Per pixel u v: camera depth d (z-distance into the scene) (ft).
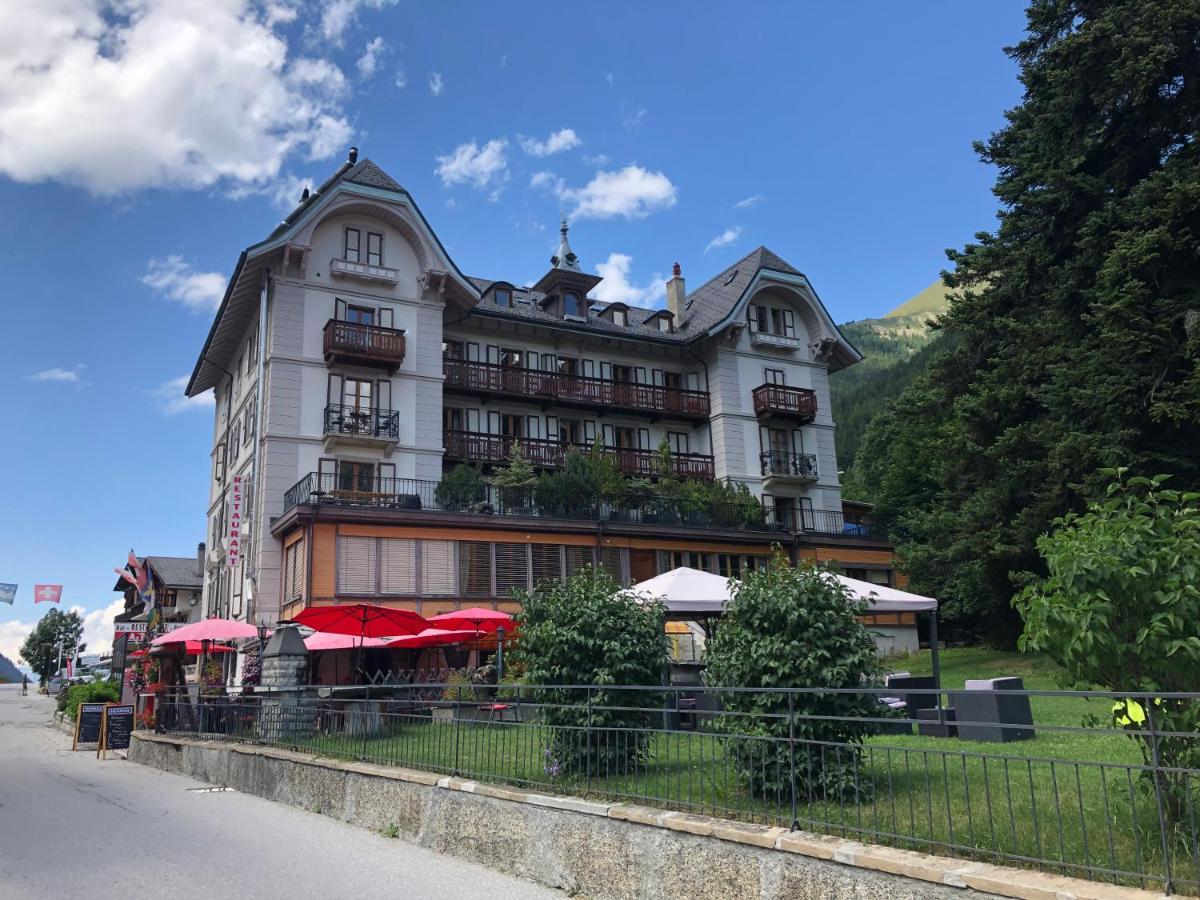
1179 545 15.74
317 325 96.17
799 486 123.85
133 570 149.69
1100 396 61.57
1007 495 77.36
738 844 18.01
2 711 144.97
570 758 24.58
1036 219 76.18
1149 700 14.34
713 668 23.90
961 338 98.17
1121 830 15.84
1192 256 60.70
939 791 20.07
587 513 93.71
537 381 112.06
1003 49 77.46
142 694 65.98
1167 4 61.77
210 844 27.73
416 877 23.11
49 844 28.12
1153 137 69.31
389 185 102.27
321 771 33.83
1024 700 33.12
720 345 123.44
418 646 71.41
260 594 86.74
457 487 89.86
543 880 22.40
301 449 92.43
